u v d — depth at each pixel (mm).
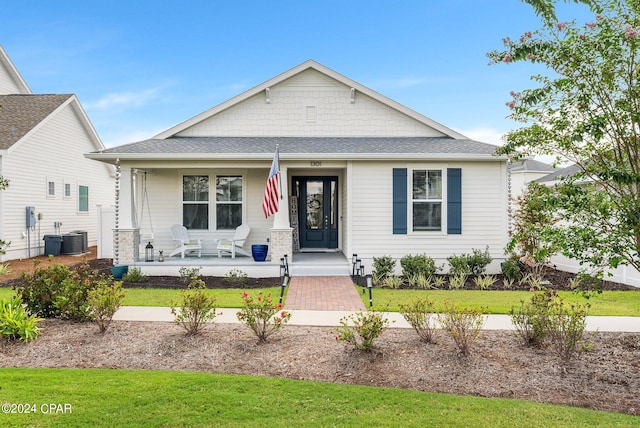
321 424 3744
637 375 4945
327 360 5391
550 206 4934
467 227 12242
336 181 14945
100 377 4781
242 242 13031
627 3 4301
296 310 8023
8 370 4980
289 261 12031
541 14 5285
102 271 12695
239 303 8500
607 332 6566
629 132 4621
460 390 4633
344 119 14547
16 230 15727
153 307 8180
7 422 3709
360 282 11008
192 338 6176
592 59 4516
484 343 6004
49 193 17734
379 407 4102
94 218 21469
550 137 5016
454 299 9094
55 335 6293
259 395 4340
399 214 12172
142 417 3838
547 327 5746
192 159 11961
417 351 5648
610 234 4543
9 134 15648
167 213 13797
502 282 11305
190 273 11672
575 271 12586
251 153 11672
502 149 5391
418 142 13617
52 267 8359
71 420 3766
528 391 4598
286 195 12148
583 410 4094
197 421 3785
